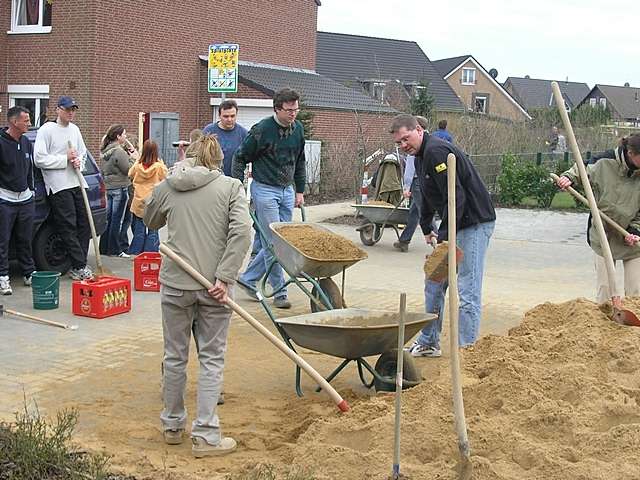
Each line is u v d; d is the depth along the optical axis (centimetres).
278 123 923
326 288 838
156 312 917
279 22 3209
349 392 632
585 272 1282
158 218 539
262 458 498
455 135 2669
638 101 7875
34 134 1107
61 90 2536
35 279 905
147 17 2636
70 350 749
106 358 727
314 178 2420
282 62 3253
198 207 520
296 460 461
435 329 761
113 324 855
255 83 2802
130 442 532
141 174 1184
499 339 588
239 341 802
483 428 458
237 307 513
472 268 702
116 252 1277
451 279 422
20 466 452
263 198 938
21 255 1015
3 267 971
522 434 456
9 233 977
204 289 514
